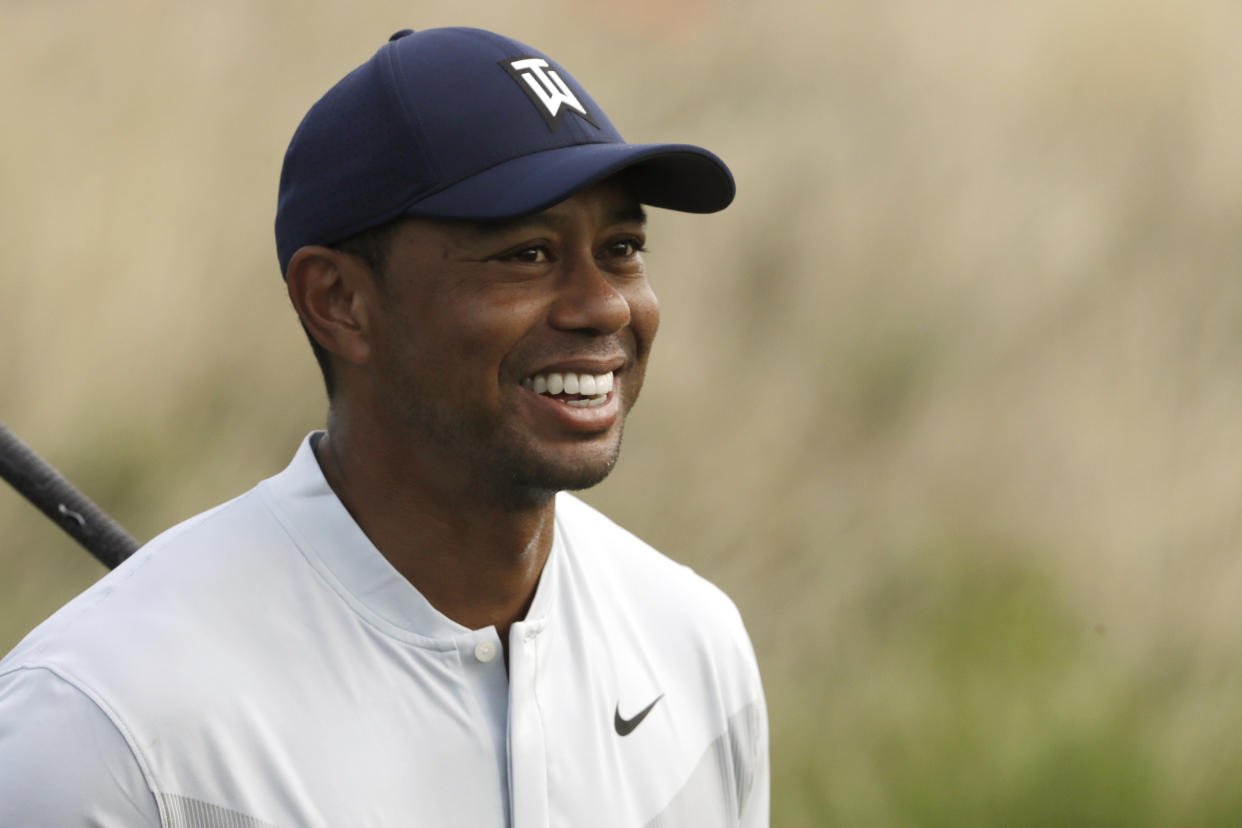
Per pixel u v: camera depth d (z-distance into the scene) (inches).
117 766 202.5
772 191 995.3
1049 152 1025.5
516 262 220.2
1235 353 869.8
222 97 1084.5
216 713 209.8
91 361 894.4
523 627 235.8
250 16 1146.0
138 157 1013.8
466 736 226.8
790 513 787.4
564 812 232.2
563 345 223.3
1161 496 776.9
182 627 214.7
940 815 581.3
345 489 236.5
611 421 229.5
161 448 847.7
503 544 233.6
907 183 994.1
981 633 674.2
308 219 228.1
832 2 1173.1
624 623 258.5
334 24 1147.9
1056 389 860.6
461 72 223.6
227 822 207.5
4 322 908.6
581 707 241.9
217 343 917.2
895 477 809.5
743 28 1167.0
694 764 256.1
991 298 908.6
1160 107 1033.5
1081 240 942.4
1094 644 678.5
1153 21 1093.8
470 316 218.4
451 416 223.3
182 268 943.0
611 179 228.5
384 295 224.5
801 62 1128.2
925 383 856.9
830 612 722.2
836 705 658.2
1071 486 791.7
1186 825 578.2
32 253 932.6
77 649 211.5
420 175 218.2
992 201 974.4
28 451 263.3
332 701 219.1
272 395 893.8
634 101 1091.3
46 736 203.5
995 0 1165.1
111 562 262.7
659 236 973.8
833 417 842.8
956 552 738.8
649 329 236.1
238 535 229.3
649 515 788.6
